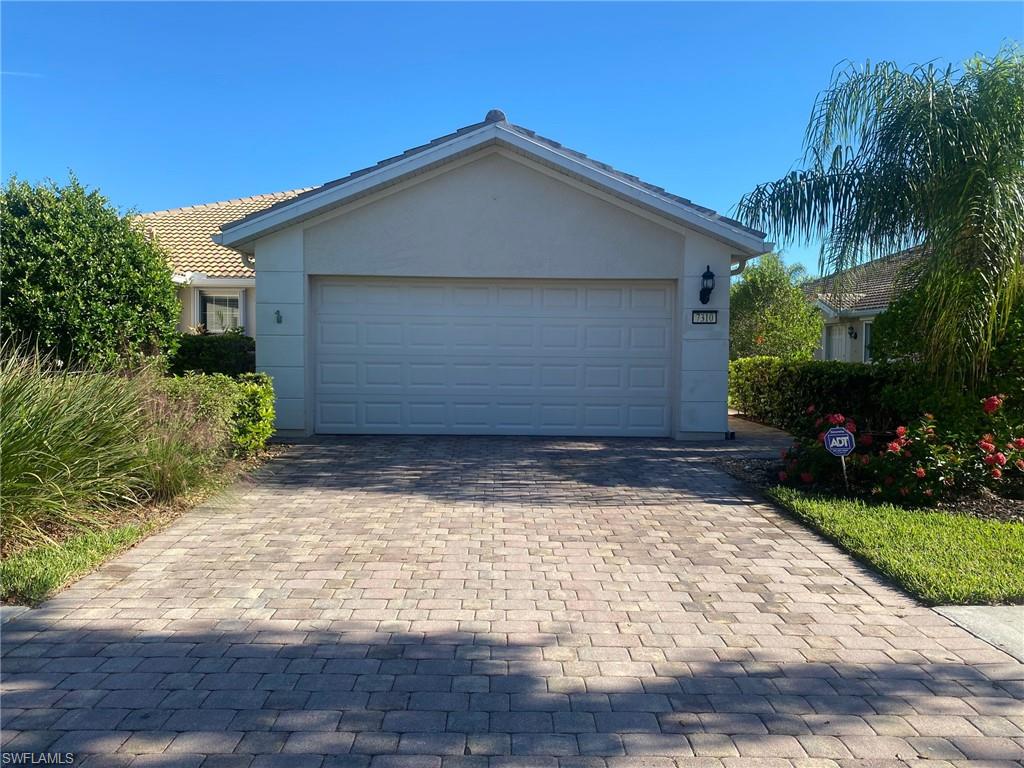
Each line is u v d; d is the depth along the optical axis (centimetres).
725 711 363
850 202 970
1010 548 596
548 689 382
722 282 1173
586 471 933
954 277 805
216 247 1867
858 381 1117
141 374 823
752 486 852
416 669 402
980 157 821
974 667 410
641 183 1177
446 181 1168
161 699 368
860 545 605
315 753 325
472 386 1216
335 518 703
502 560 584
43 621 458
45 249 1101
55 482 607
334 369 1209
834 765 321
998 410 815
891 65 908
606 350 1220
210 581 530
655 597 509
